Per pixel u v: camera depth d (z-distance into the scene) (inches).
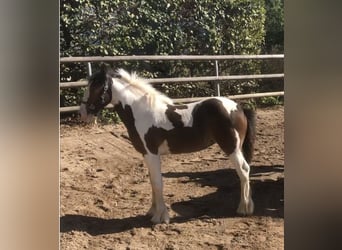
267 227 128.4
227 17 322.7
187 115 131.4
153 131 129.2
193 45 308.8
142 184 171.0
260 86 348.8
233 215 138.5
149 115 129.8
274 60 353.1
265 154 210.4
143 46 282.5
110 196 155.9
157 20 285.0
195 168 190.9
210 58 283.9
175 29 294.2
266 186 164.4
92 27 263.0
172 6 293.4
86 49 261.7
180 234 123.7
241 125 132.6
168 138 130.2
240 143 133.5
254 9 337.1
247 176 135.6
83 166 188.9
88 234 122.6
